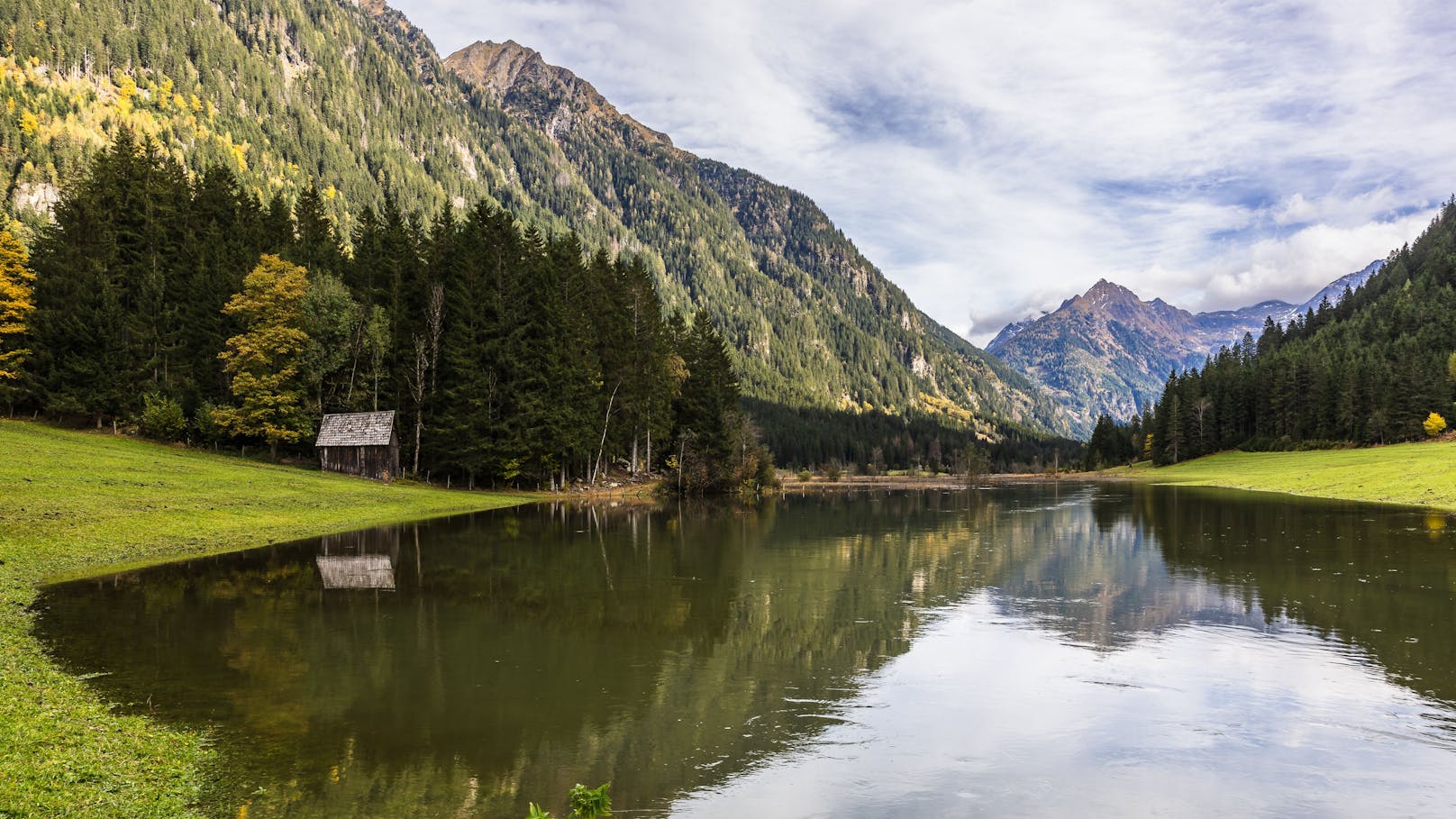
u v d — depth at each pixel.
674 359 90.88
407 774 12.32
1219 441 164.25
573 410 74.62
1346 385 136.25
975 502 83.56
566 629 22.38
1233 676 18.36
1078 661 19.61
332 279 72.12
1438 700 16.58
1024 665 19.30
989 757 13.54
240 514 42.69
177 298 73.06
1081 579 31.47
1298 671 18.69
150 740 13.16
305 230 95.00
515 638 21.20
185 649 19.27
